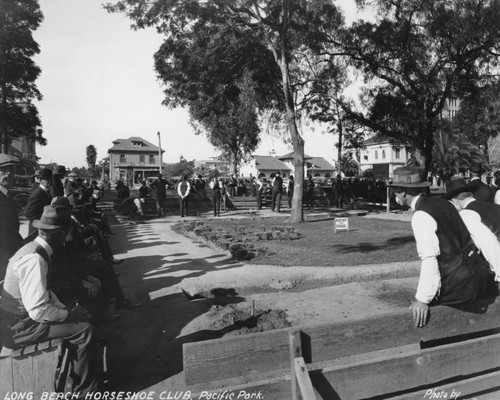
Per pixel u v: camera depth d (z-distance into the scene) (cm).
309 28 1866
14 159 486
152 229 1502
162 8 1612
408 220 1825
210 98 2033
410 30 2217
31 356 290
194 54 1830
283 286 671
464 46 2078
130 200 2023
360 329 258
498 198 495
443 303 283
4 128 3612
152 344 434
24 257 300
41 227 316
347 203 3088
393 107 2295
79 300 409
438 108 2291
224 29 1825
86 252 577
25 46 3538
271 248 1013
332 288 650
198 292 620
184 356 224
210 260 879
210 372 228
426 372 271
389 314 266
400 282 679
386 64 2222
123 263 858
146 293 627
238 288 655
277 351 240
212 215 2145
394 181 304
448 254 280
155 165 8581
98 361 344
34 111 3741
